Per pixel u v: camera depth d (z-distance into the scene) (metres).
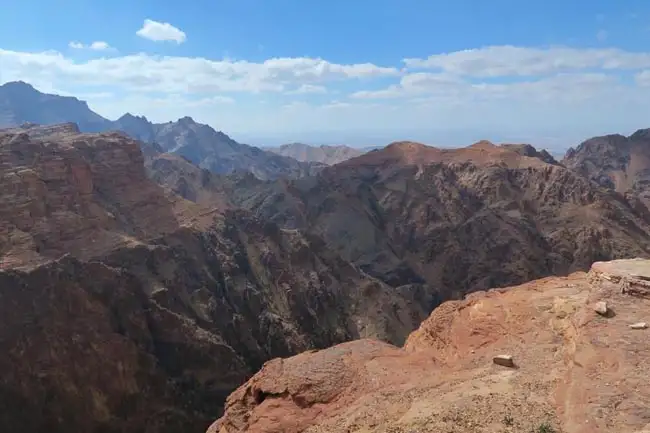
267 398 22.98
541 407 16.03
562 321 22.72
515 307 25.41
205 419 54.34
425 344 26.64
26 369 47.94
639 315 19.41
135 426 51.09
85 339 51.19
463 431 15.36
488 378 19.36
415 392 19.80
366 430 17.64
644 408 13.72
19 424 46.50
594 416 13.84
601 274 24.03
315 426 19.75
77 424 48.72
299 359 25.38
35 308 49.88
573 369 16.91
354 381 22.41
